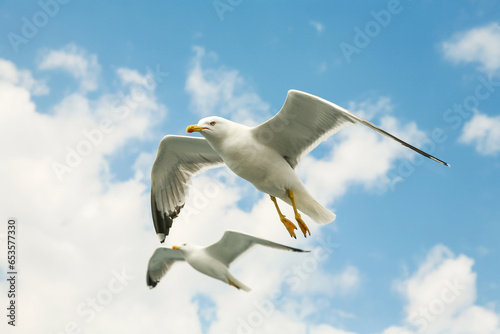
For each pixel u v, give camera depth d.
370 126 5.27
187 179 6.82
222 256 8.95
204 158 6.69
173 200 6.91
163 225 6.96
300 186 5.72
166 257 9.70
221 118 5.71
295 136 5.72
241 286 8.84
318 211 5.80
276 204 6.01
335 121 5.50
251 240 8.53
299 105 5.39
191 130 5.63
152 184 6.94
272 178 5.70
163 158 6.74
